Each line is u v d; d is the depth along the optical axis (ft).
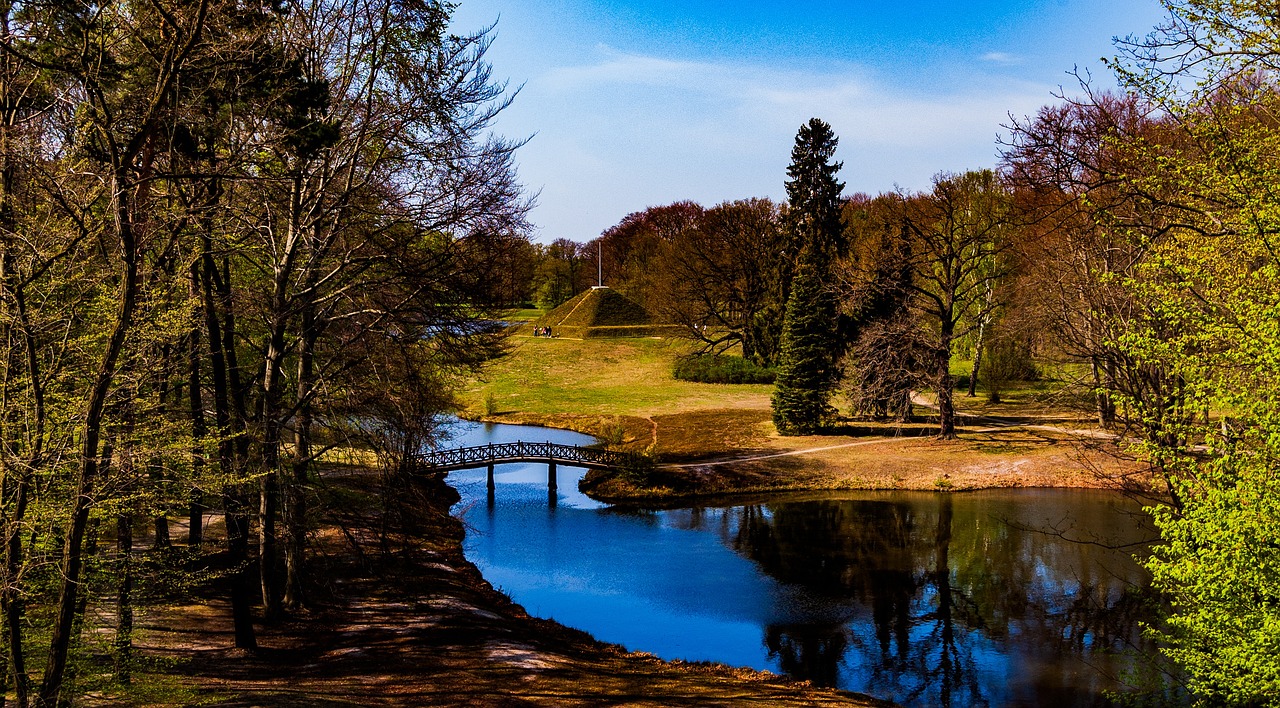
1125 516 107.24
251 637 54.29
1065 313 63.52
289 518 60.59
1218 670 41.93
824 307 158.81
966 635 71.36
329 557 77.15
